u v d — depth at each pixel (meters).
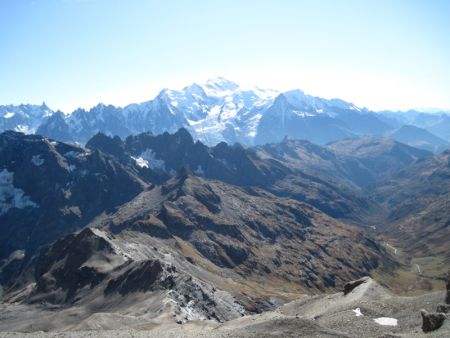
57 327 143.38
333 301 89.56
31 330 142.75
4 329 156.25
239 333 57.91
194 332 61.25
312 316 81.25
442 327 55.47
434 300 70.88
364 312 71.06
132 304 141.75
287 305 96.81
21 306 181.62
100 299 159.00
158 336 59.62
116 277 169.50
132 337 59.75
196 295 148.38
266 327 59.22
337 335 56.91
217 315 144.00
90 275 184.75
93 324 105.56
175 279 152.62
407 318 66.69
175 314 121.56
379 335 57.38
